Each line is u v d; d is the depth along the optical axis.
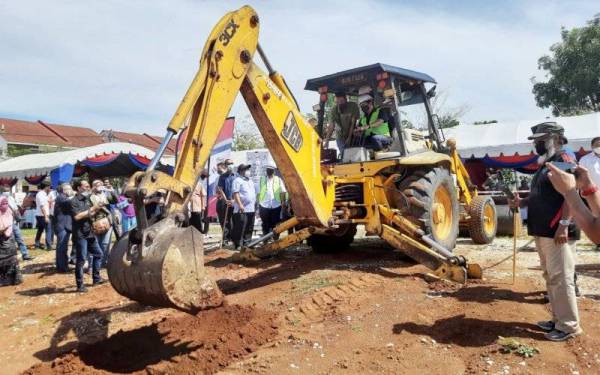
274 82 5.95
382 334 4.53
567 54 33.25
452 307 5.16
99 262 7.73
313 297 5.62
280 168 6.05
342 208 7.23
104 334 5.16
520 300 5.30
